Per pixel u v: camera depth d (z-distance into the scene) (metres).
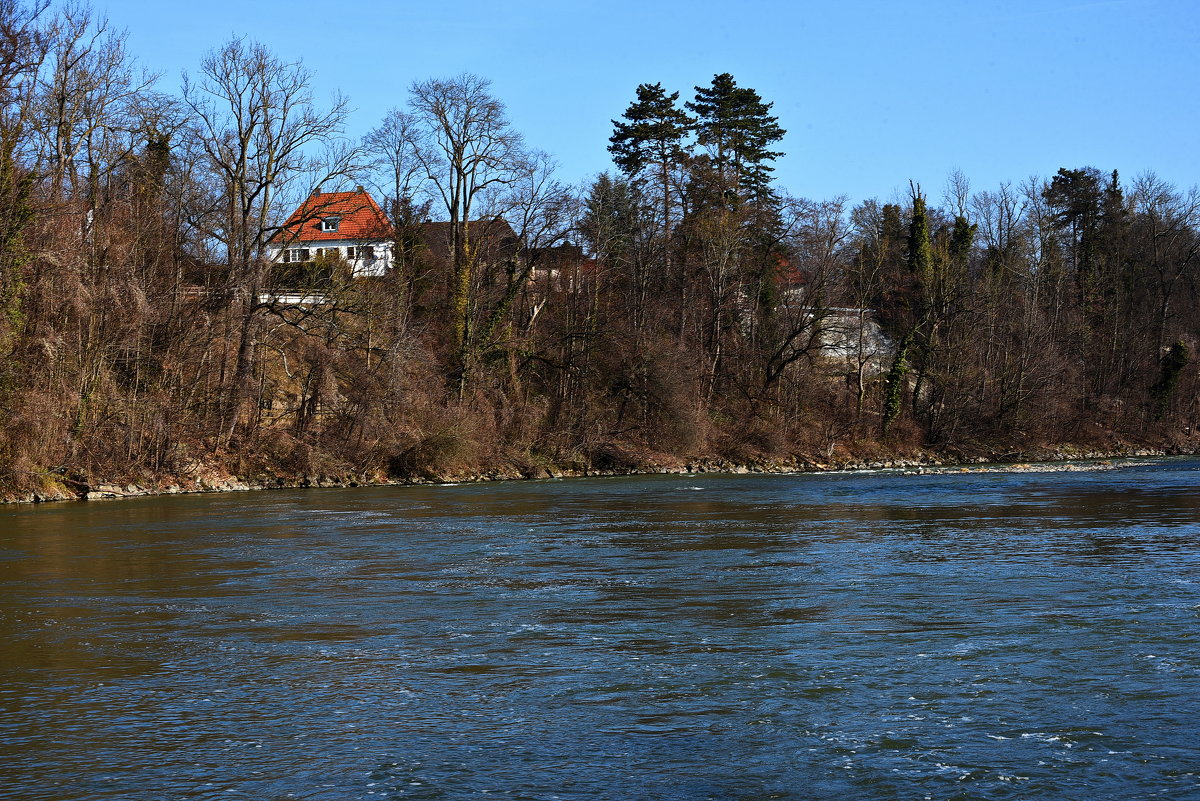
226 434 52.53
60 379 44.94
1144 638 15.72
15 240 43.22
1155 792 9.83
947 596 19.42
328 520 34.75
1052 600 18.86
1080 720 11.86
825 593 19.92
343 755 10.98
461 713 12.37
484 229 69.38
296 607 18.89
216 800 9.83
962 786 10.00
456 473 57.19
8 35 44.81
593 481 56.22
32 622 17.67
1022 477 55.12
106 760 10.91
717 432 70.56
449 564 24.16
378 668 14.46
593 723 11.95
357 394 56.75
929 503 39.66
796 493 45.66
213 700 13.01
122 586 21.30
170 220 54.66
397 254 70.31
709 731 11.62
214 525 33.19
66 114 50.28
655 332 73.62
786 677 13.77
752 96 86.31
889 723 11.83
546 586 20.98
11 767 10.71
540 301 74.44
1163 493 42.75
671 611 18.31
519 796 9.85
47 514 37.09
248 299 55.44
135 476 46.66
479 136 70.31
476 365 65.31
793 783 10.12
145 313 48.62
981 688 13.13
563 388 69.38
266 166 56.03
